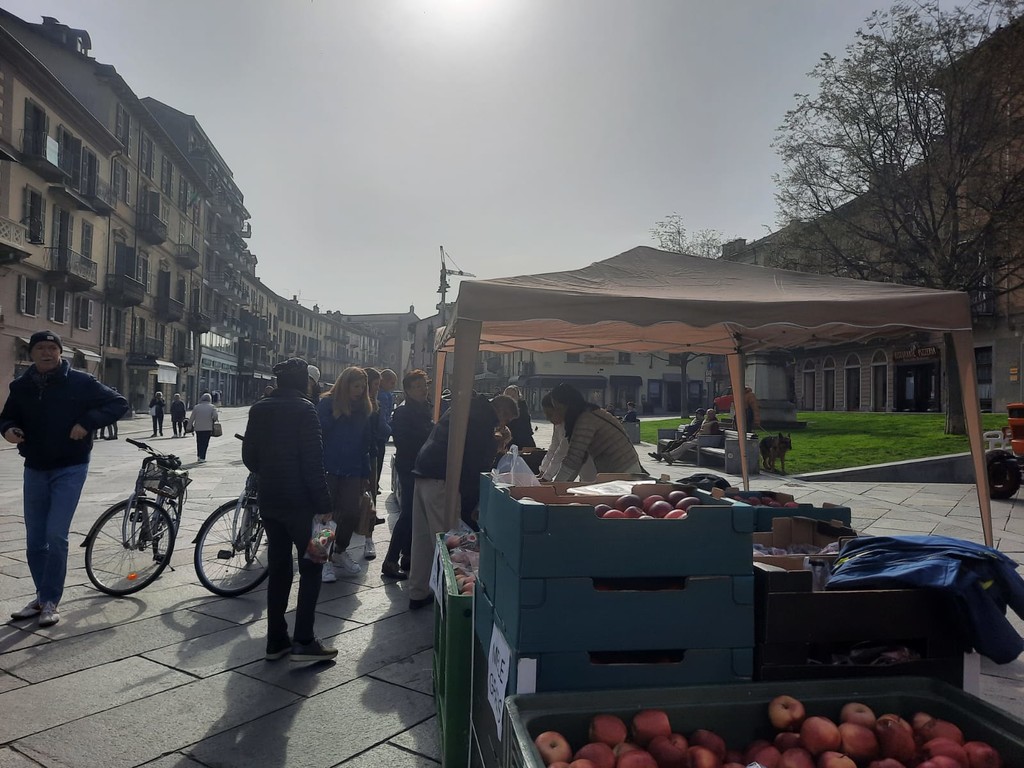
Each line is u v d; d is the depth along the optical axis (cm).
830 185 1803
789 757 169
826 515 337
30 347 431
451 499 446
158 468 527
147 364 3903
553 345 803
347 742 297
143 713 321
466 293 440
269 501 379
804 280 534
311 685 353
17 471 1286
